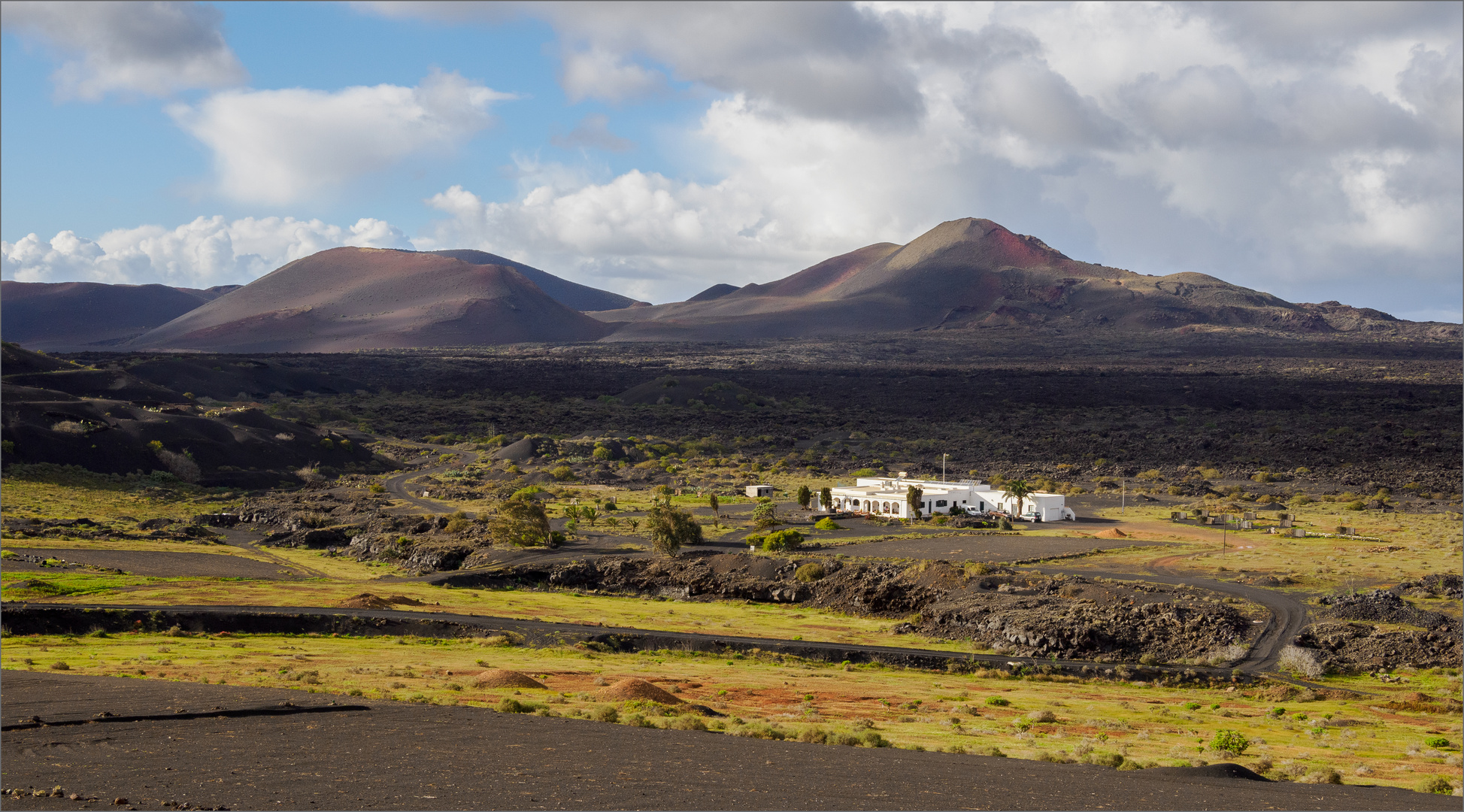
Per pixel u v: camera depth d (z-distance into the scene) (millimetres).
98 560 107938
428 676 57219
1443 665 68625
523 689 53781
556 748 34781
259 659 62531
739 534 131750
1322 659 70000
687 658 71500
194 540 131625
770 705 52750
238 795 26906
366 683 53531
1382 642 71812
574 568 110250
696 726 42906
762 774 31641
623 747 35438
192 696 43438
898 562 107562
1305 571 99688
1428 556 107625
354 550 129375
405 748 33844
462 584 107062
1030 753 39969
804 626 86000
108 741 33562
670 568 108562
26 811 24750
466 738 36156
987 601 85438
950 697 58219
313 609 81562
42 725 35938
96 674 54531
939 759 36781
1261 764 39375
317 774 29703
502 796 27656
